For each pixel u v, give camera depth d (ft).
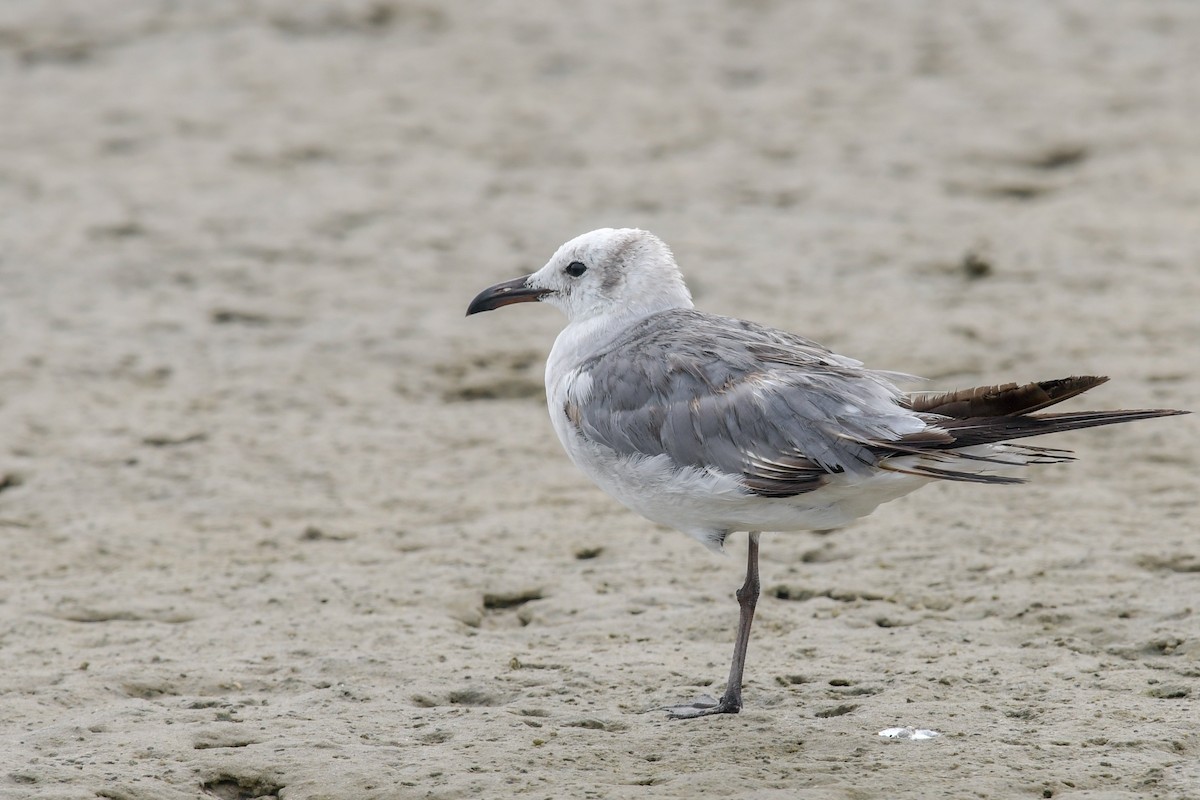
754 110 89.66
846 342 57.16
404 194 76.69
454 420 52.85
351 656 34.55
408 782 27.81
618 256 34.73
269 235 70.95
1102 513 42.45
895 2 111.34
